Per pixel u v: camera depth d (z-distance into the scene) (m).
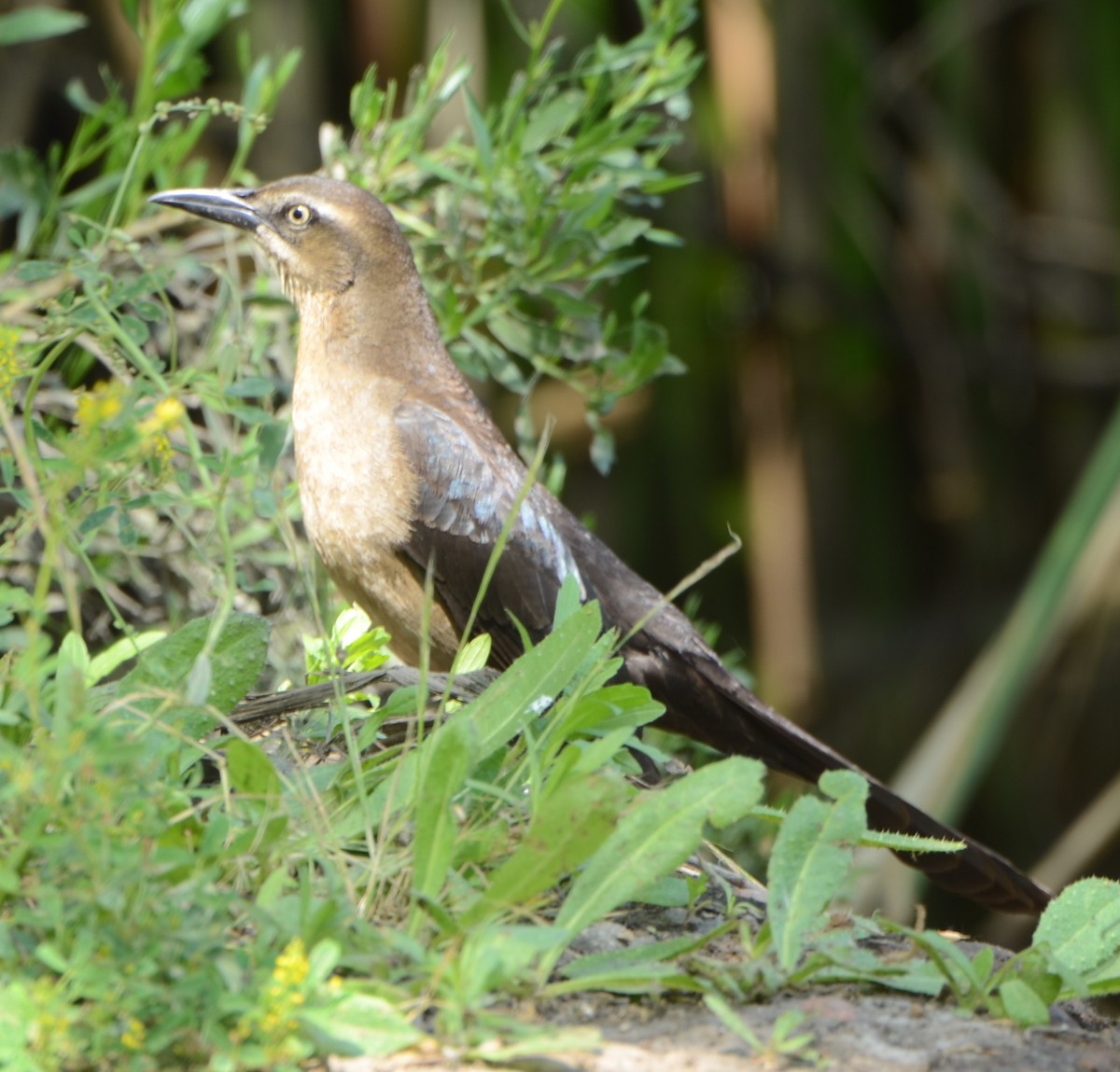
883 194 18.33
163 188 10.14
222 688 6.21
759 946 5.51
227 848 5.30
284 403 10.73
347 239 9.55
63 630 9.61
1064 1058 4.97
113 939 4.39
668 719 9.85
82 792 4.54
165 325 10.02
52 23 8.60
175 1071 4.38
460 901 5.32
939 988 5.31
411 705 6.39
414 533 9.34
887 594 18.44
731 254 17.97
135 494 7.87
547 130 9.91
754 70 17.53
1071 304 18.41
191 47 9.81
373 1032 4.55
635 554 18.30
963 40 18.11
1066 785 16.56
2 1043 4.18
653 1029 5.01
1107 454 13.12
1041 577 13.22
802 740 9.59
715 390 18.31
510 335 10.11
